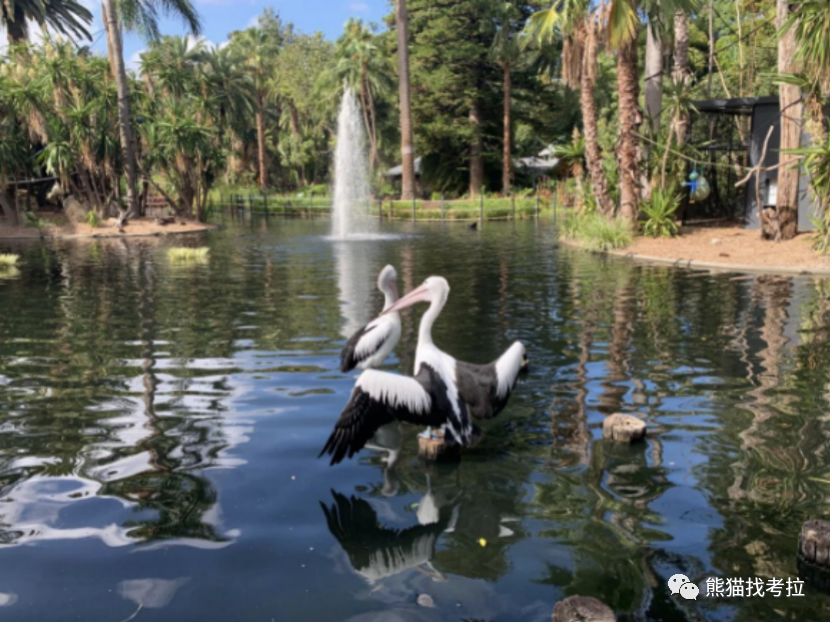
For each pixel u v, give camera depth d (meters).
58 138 33.84
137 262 19.66
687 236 21.30
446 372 5.50
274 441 5.82
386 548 4.17
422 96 51.31
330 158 70.81
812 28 13.84
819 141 15.75
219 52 60.06
